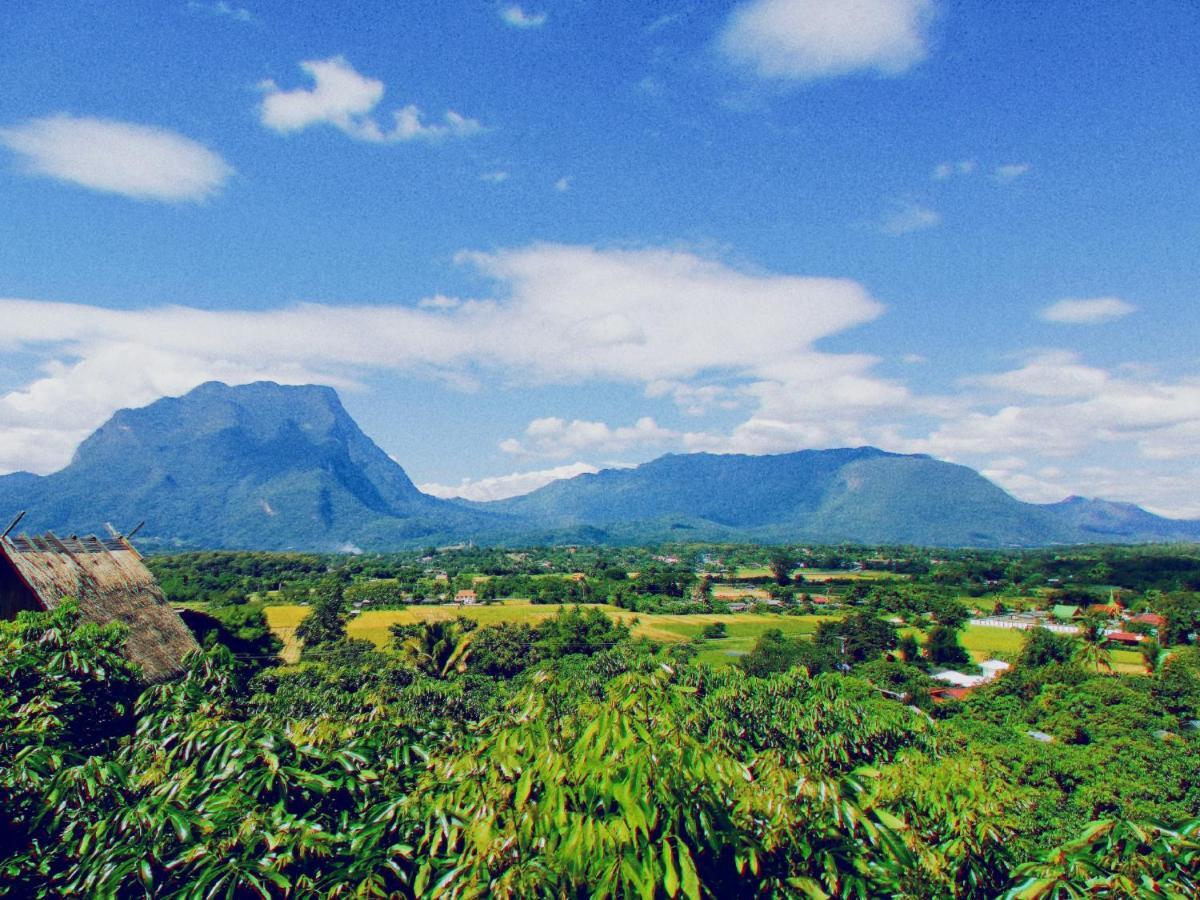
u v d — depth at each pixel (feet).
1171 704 151.53
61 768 18.94
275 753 18.76
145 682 61.00
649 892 12.44
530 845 14.03
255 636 205.77
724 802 14.87
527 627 273.33
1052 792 103.09
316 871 16.05
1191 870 14.07
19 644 28.40
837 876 14.75
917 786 18.15
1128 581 490.08
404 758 21.04
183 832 15.51
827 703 63.52
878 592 453.58
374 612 362.12
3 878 17.30
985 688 179.22
